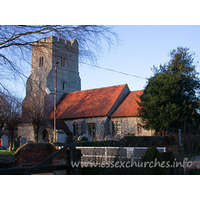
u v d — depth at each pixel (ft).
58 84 161.58
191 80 109.70
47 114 142.31
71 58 33.86
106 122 124.06
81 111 137.69
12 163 36.04
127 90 141.28
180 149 31.45
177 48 121.60
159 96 96.68
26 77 32.96
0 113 104.94
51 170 19.54
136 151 32.99
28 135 144.56
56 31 31.09
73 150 21.84
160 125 94.89
